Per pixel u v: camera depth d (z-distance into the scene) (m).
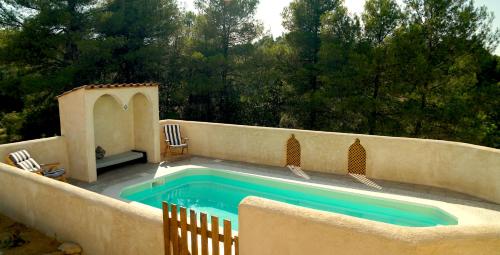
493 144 16.94
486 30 16.22
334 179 9.95
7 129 20.05
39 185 6.23
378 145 9.81
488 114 18.30
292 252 3.80
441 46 16.75
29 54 18.02
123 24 20.02
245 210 4.07
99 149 10.89
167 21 21.62
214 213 8.95
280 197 9.86
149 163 11.71
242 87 24.81
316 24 21.59
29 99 19.11
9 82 17.81
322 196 9.32
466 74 16.69
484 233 3.31
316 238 3.63
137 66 21.23
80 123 9.55
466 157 8.59
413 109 17.05
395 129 18.22
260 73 23.52
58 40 18.08
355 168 10.24
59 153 9.83
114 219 5.09
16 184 6.73
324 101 19.70
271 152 11.41
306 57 21.81
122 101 10.46
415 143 9.34
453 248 3.22
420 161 9.34
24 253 5.65
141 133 11.88
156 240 4.68
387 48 17.48
